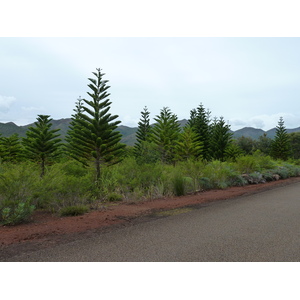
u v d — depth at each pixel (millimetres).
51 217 6465
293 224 5406
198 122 32938
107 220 5836
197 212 6594
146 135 29453
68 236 4605
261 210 6812
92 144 11578
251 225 5324
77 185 7742
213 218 5930
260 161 17469
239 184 12961
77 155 11961
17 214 5742
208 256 3705
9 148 25016
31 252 3840
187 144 25453
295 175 18547
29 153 14781
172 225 5328
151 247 4035
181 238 4465
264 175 15031
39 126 15156
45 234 4738
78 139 11586
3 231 5039
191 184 11039
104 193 9133
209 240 4363
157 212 6691
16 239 4441
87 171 10852
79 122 11938
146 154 13469
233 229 5027
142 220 5809
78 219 5988
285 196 9188
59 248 3996
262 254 3775
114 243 4215
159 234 4695
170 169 11672
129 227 5191
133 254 3770
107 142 11859
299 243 4219
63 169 9938
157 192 9625
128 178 10336
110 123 12078
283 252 3848
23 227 5367
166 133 24609
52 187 7219
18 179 6359
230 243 4211
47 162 14914
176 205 7664
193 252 3844
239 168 15414
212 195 9703
